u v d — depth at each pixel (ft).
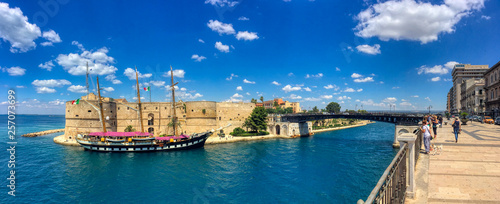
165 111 357.61
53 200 127.54
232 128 395.75
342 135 404.16
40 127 600.80
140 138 257.75
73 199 129.08
